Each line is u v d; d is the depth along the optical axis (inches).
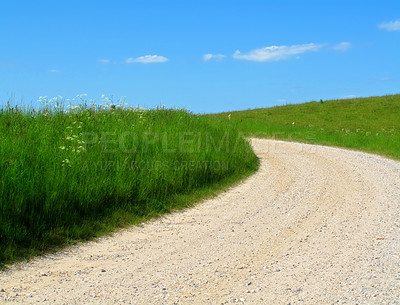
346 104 1955.0
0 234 248.1
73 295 194.4
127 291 199.9
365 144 912.3
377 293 198.7
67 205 297.3
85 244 271.4
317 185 491.5
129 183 358.9
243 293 198.7
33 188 282.7
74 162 339.6
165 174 404.5
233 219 345.7
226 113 1969.7
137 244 276.8
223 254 258.8
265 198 426.0
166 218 342.6
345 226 326.0
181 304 185.9
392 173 573.3
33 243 255.6
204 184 455.5
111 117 540.1
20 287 202.4
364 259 249.4
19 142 339.3
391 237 296.2
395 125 1459.2
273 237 296.7
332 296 195.5
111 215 319.6
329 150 830.5
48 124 442.6
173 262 243.1
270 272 227.8
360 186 484.7
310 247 273.6
